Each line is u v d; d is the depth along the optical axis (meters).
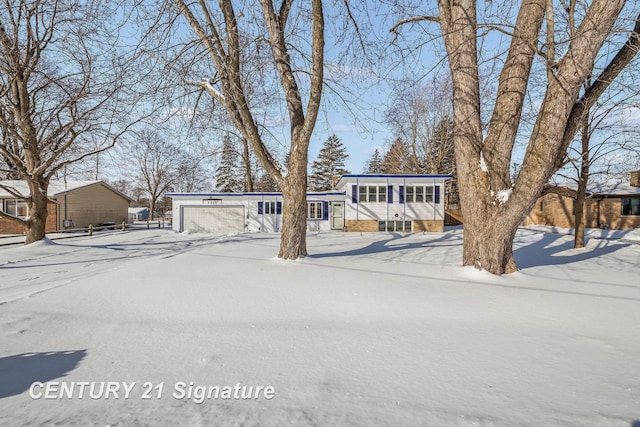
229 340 3.48
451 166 34.56
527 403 2.33
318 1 7.05
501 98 6.53
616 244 12.90
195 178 47.69
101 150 15.13
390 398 2.40
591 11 5.21
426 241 14.26
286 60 8.58
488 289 5.44
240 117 8.30
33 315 4.24
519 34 6.25
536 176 5.76
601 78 6.28
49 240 15.43
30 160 15.19
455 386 2.56
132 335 3.63
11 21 13.33
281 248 8.29
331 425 2.10
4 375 2.78
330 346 3.32
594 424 2.08
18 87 14.36
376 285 5.62
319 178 51.62
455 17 6.84
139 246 15.10
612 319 4.08
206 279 6.02
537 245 13.11
